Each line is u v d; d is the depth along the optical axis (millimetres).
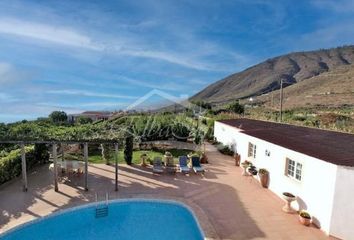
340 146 14586
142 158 22266
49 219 12828
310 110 61094
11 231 11500
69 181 17641
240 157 22453
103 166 21516
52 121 38906
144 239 11750
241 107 60031
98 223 13133
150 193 15883
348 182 10844
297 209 13562
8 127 27891
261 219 12758
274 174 16109
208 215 13117
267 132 20969
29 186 16641
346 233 11000
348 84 82312
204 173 20062
